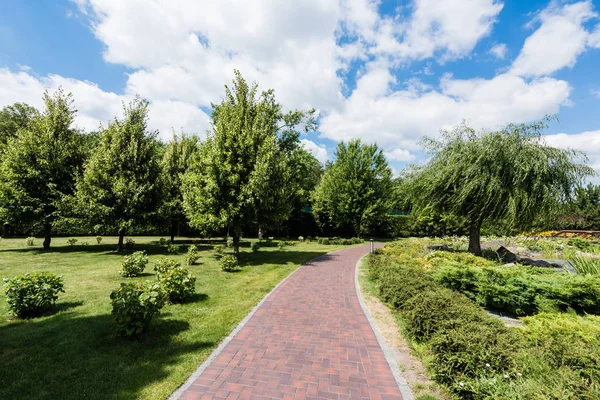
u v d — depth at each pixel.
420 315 4.54
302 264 12.78
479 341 3.52
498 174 11.41
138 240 23.25
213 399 3.20
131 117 16.12
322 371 3.83
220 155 12.45
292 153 27.64
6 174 14.31
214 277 9.52
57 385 3.39
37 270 10.03
